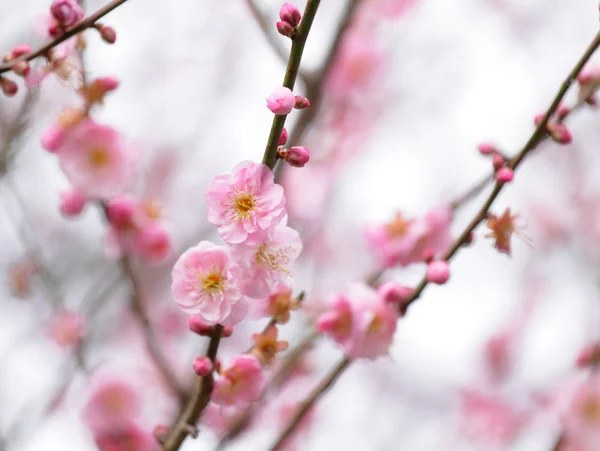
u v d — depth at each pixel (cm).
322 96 172
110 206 138
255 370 120
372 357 128
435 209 136
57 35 122
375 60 211
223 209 118
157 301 177
